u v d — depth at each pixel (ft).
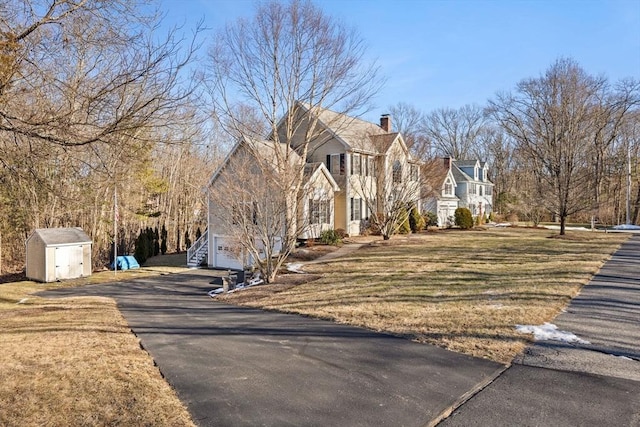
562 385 15.03
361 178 79.10
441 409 13.41
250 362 18.74
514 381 15.48
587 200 80.28
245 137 56.90
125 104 19.80
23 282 66.33
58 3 19.08
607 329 21.56
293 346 21.21
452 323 23.47
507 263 45.29
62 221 83.82
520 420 12.58
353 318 26.58
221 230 74.33
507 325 22.48
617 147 134.10
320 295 35.55
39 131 18.88
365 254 58.90
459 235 85.76
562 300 27.40
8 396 14.40
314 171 73.36
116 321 30.22
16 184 25.11
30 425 12.27
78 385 15.51
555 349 18.83
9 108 18.95
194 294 48.73
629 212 123.65
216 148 94.32
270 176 47.65
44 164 23.50
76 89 19.35
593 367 16.67
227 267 74.64
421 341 20.90
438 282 36.32
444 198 123.54
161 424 12.50
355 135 83.56
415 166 77.20
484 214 142.51
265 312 31.94
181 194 120.06
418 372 16.70
